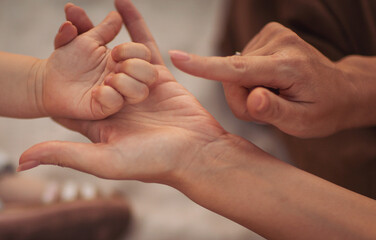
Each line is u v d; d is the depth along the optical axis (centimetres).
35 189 71
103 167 44
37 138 81
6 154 78
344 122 51
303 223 44
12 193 70
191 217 71
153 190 75
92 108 46
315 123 47
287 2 64
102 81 48
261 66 44
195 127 47
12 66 50
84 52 49
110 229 68
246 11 69
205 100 84
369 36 62
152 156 45
